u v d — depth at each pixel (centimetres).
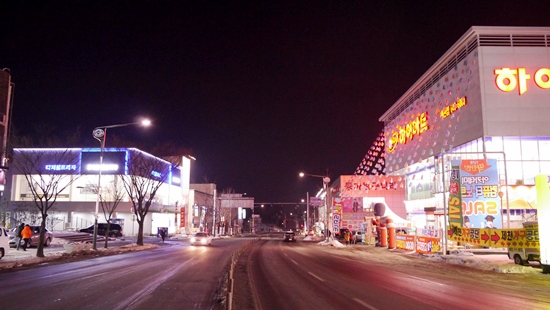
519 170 3744
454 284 1620
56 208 5541
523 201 3691
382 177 6147
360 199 6078
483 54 3866
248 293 1360
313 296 1311
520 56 3847
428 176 5097
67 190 5950
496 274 1995
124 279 1647
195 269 2058
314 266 2330
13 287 1413
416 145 5400
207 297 1266
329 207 5938
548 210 2002
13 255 2580
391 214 6056
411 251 3569
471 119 3984
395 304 1176
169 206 7069
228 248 4066
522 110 3772
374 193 6131
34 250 3077
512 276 1912
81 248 2888
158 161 4256
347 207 6072
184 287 1455
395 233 4144
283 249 4050
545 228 2009
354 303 1192
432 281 1708
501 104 3784
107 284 1503
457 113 4266
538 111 3766
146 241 5125
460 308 1120
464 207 3003
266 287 1502
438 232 3098
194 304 1148
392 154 6494
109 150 5481
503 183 3731
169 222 7375
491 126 3753
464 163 3045
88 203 5947
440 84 4700
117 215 6203
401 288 1494
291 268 2203
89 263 2303
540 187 2028
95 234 3041
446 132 4516
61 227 5988
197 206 8181
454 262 2600
